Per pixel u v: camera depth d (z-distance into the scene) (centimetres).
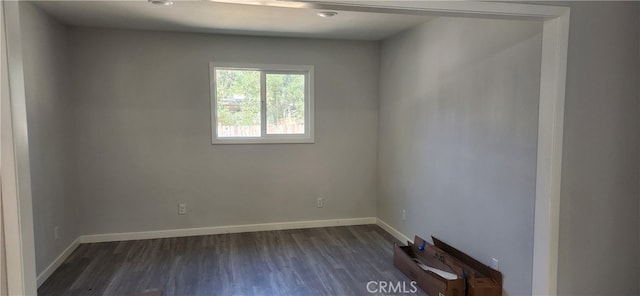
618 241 228
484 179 285
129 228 426
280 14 345
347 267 350
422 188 379
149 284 313
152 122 421
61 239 364
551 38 210
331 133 473
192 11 336
